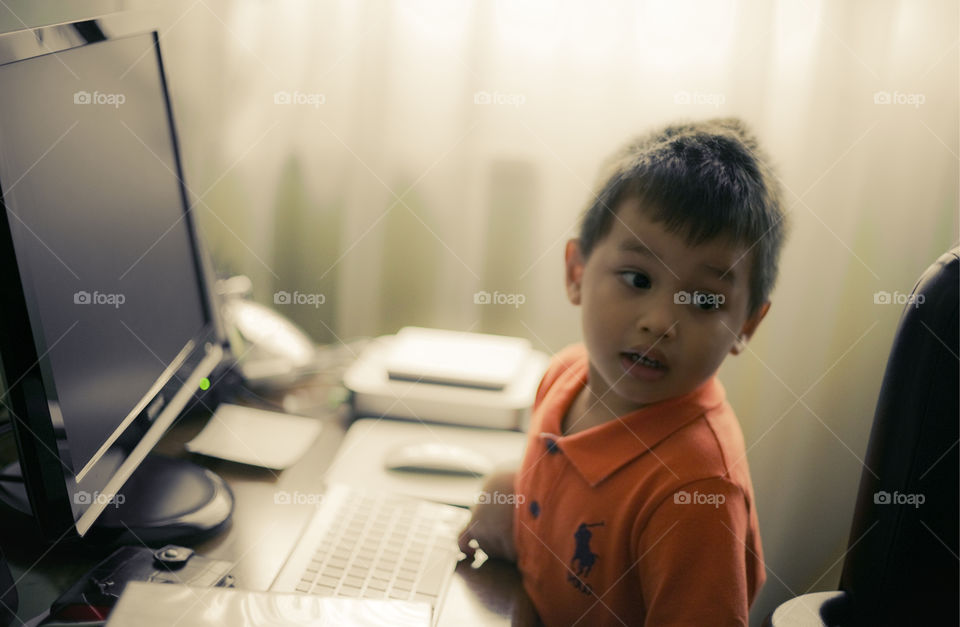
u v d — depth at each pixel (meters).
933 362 0.70
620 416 0.79
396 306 1.41
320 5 1.30
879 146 1.21
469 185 1.35
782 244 0.79
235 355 1.14
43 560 0.76
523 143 1.31
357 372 1.14
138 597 0.61
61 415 0.63
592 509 0.74
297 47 1.32
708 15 1.21
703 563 0.66
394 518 0.85
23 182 0.60
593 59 1.26
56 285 0.63
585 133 1.29
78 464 0.66
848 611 0.77
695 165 0.72
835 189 1.23
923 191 1.21
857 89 1.19
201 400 1.08
